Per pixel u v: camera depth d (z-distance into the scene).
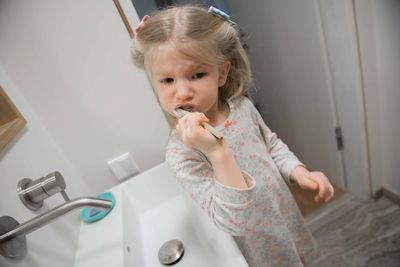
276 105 1.66
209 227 0.59
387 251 1.13
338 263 1.14
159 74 0.52
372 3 0.93
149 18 0.54
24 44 0.67
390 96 1.09
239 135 0.65
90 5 0.68
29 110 0.69
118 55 0.74
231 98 0.70
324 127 1.36
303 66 1.28
